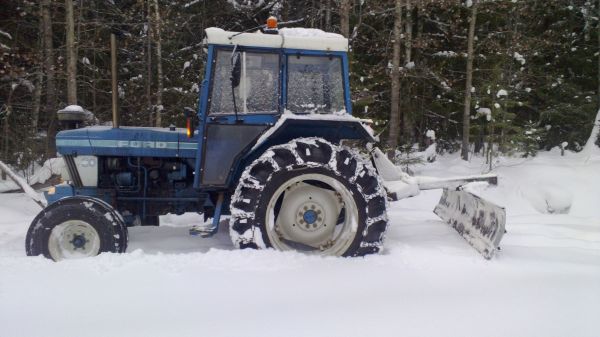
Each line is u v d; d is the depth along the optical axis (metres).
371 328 2.36
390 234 4.55
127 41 12.18
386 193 3.93
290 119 3.81
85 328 2.32
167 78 12.26
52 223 3.68
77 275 3.07
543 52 12.31
